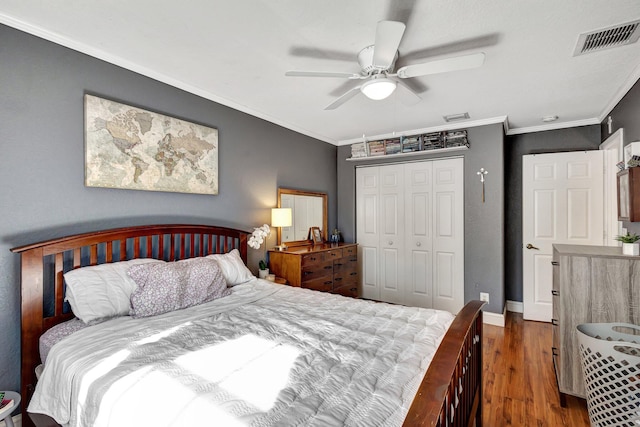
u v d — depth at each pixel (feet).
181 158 8.29
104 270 6.14
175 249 8.17
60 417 4.13
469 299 12.22
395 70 7.05
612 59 6.86
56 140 6.16
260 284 8.46
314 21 5.57
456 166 12.60
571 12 5.24
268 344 4.61
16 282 5.66
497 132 11.54
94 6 5.24
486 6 5.10
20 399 5.03
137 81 7.44
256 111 10.64
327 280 11.94
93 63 6.68
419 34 5.88
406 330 5.24
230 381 3.60
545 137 12.53
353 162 15.23
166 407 3.23
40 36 5.93
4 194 5.56
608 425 5.28
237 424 2.89
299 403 3.20
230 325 5.44
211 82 8.33
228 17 5.49
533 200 12.21
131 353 4.33
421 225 13.46
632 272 6.21
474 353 5.49
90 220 6.66
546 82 8.14
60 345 4.79
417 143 12.88
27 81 5.81
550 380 7.79
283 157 12.14
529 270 12.26
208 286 7.01
